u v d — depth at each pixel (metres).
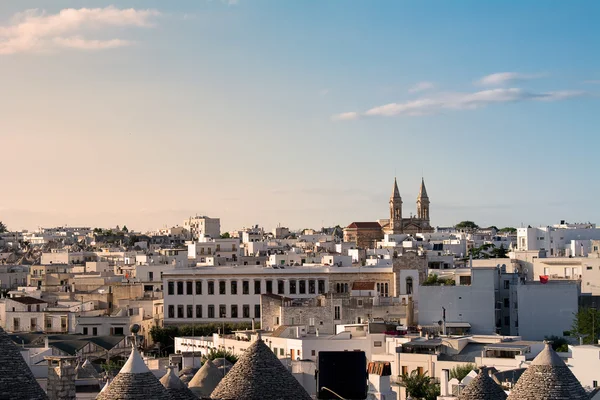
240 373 92.38
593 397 120.69
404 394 172.25
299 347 199.00
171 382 92.38
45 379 132.62
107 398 81.62
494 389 96.88
